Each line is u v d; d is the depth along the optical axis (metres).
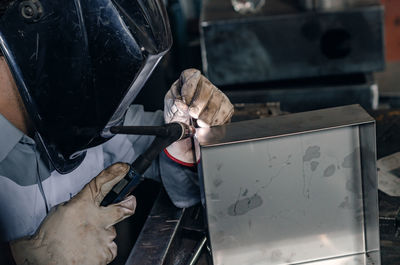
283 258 0.91
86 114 0.88
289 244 0.90
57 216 0.94
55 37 0.84
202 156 0.82
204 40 2.09
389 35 2.89
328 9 2.02
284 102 2.11
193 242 1.02
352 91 2.05
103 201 0.97
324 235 0.91
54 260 0.91
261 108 1.37
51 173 1.16
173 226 1.01
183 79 1.03
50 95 0.88
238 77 2.16
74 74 0.86
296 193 0.87
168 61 2.35
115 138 1.27
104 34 0.82
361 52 2.06
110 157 1.31
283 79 2.21
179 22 2.41
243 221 0.87
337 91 2.06
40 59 0.86
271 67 2.12
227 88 2.22
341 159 0.86
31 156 1.08
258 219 0.88
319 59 2.09
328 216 0.89
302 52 2.09
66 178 1.20
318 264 0.92
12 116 1.04
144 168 0.95
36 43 0.85
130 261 0.93
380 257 0.89
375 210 0.86
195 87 1.01
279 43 2.08
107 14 0.81
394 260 0.91
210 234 0.87
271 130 0.83
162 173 1.11
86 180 1.25
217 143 0.81
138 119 1.28
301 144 0.84
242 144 0.82
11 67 0.87
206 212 0.86
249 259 0.90
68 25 0.83
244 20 2.04
